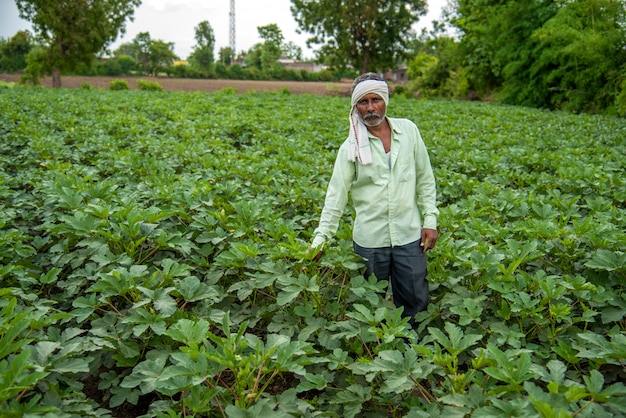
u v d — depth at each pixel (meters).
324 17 49.69
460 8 36.16
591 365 2.97
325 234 3.53
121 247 3.96
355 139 3.39
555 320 3.22
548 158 8.43
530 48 27.19
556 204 5.38
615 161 8.54
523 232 4.54
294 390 2.66
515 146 10.50
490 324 3.23
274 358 2.71
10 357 2.78
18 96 19.91
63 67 41.88
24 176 6.69
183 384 2.42
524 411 2.11
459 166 8.05
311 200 5.63
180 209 4.67
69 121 12.75
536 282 3.39
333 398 2.88
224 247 4.27
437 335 2.72
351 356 3.36
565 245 4.02
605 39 22.23
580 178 6.52
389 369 2.60
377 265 3.57
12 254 4.17
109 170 7.28
